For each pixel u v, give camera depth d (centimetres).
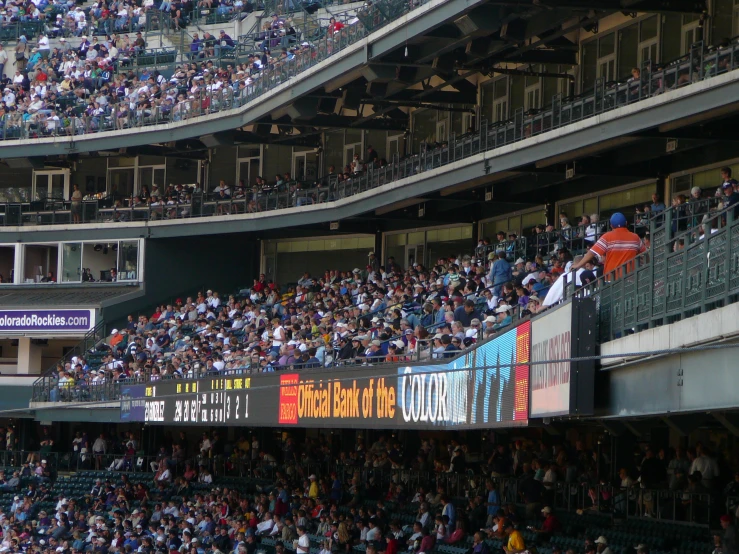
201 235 5369
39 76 5912
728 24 3042
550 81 3869
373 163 4431
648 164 3388
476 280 3262
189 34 5831
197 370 3944
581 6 3120
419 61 3850
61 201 5634
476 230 4431
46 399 4847
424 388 2559
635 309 1734
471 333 2530
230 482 4147
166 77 5656
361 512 3117
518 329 2067
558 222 3934
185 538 3553
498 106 4175
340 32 4131
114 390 4481
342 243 5275
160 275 5438
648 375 1653
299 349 3569
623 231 1859
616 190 3656
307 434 4309
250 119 4797
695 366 1496
